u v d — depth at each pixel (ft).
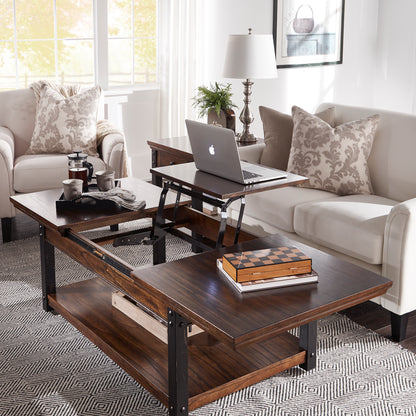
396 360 8.27
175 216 9.47
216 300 6.30
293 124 11.66
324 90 19.24
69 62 16.44
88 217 8.91
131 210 9.23
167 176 9.11
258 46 12.56
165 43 16.75
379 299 8.86
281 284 6.61
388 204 10.24
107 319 8.55
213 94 13.25
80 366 8.12
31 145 13.80
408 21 19.24
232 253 6.99
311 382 7.73
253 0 17.08
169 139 13.19
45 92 14.07
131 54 17.24
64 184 9.29
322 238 9.78
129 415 7.09
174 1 16.38
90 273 10.99
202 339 8.02
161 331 7.93
